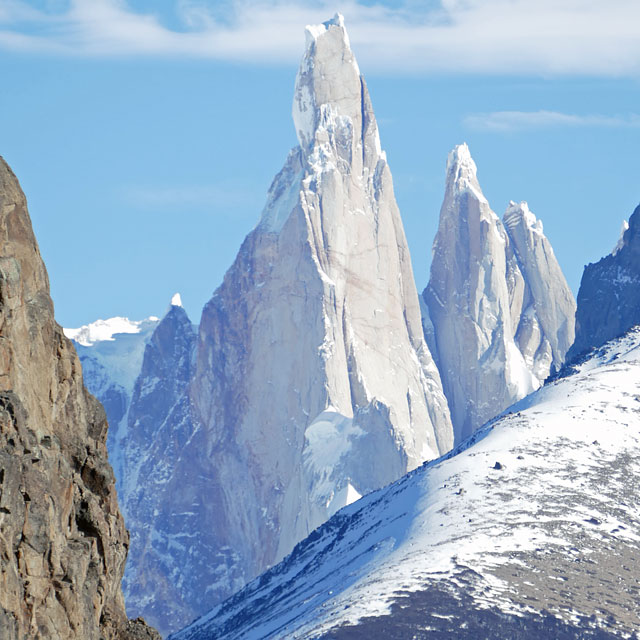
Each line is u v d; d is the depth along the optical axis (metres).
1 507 93.44
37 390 103.75
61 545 101.81
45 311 105.69
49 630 97.50
